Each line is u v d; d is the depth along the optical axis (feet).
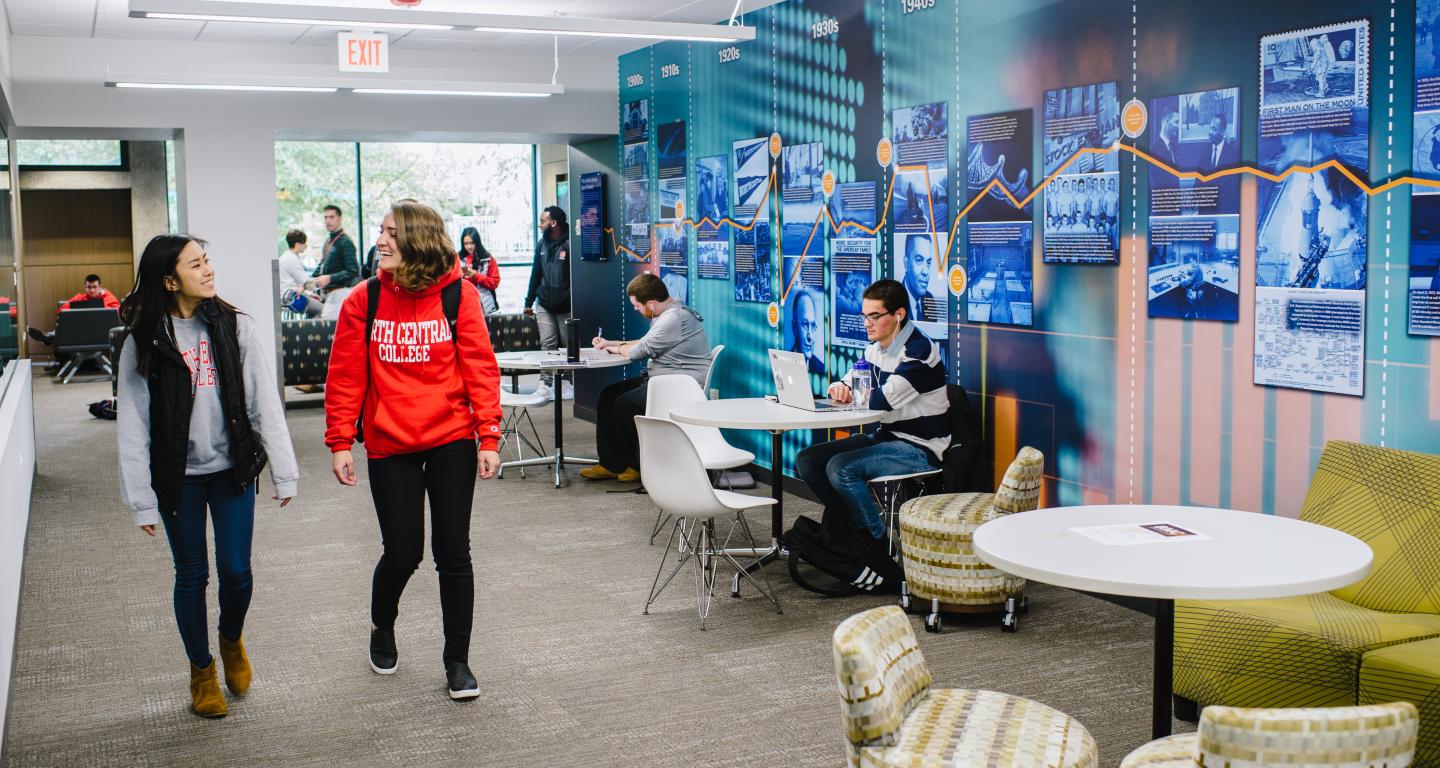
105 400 36.19
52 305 53.47
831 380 23.80
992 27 19.12
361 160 51.42
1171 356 16.34
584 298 35.94
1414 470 12.13
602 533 21.74
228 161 33.24
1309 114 14.26
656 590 17.40
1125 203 16.88
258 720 13.08
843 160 23.08
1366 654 10.44
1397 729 6.59
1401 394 13.43
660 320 25.72
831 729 12.71
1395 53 13.25
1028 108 18.52
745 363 26.99
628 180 32.65
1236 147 15.21
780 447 19.53
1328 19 13.97
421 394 12.98
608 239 34.12
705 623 16.39
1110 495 17.47
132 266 54.39
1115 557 9.55
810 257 24.29
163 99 32.48
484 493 25.39
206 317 12.25
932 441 18.19
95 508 23.77
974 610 15.87
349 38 25.64
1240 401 15.38
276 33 31.12
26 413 24.52
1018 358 19.06
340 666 14.76
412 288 12.78
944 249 20.53
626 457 25.86
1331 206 14.07
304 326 37.42
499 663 14.87
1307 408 14.53
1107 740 12.20
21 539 18.74
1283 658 11.10
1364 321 13.76
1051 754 8.05
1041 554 9.68
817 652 15.19
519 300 53.26
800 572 18.81
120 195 54.08
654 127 30.96
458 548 13.44
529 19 20.44
